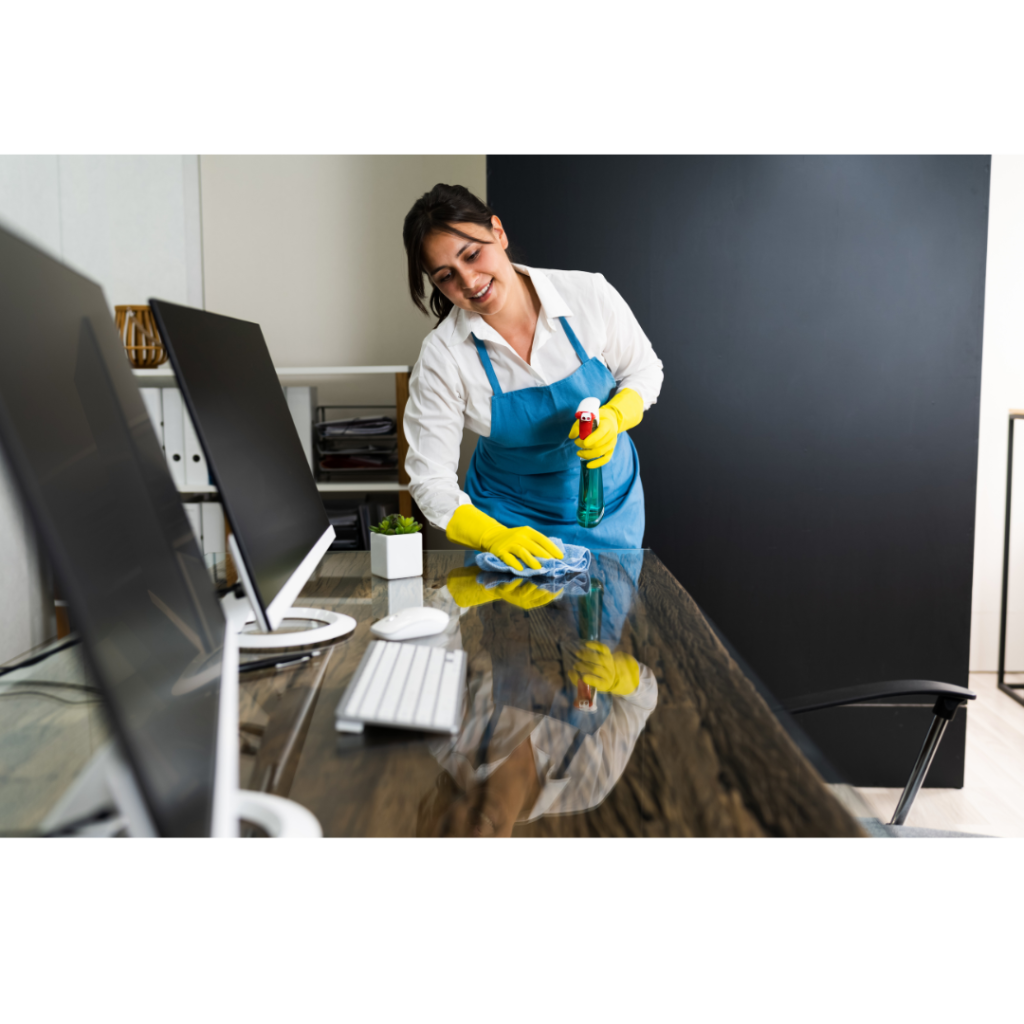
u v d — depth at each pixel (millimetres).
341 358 3059
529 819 569
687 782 623
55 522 341
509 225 2441
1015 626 3195
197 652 592
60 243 2887
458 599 1278
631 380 1987
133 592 456
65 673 903
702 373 2488
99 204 2906
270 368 1210
